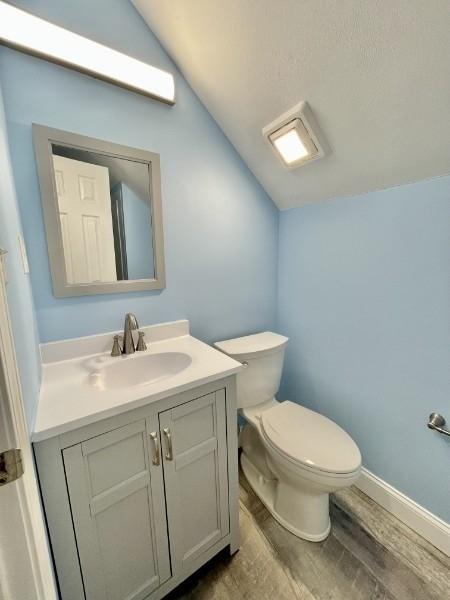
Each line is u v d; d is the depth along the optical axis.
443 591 0.96
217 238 1.43
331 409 1.52
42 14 0.90
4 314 0.43
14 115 0.89
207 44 1.04
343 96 0.94
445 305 1.02
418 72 0.79
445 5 0.66
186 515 0.94
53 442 0.66
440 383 1.07
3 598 0.43
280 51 0.93
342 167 1.19
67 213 1.02
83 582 0.75
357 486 1.41
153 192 1.18
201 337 1.46
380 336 1.25
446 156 0.93
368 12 0.73
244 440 1.57
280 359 1.50
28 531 0.44
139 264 1.20
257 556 1.09
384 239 1.18
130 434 0.78
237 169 1.45
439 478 1.11
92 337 1.11
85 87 1.00
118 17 1.04
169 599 0.94
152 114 1.15
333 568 1.04
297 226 1.58
